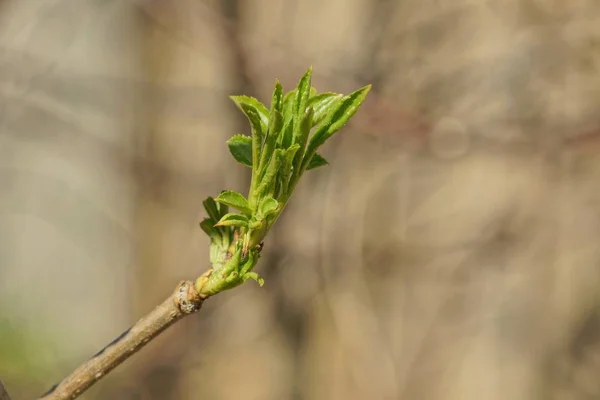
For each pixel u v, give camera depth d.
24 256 2.46
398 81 1.72
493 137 1.52
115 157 2.03
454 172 1.92
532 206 1.83
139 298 2.15
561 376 1.87
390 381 1.84
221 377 1.85
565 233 1.83
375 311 1.87
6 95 1.77
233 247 0.68
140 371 1.77
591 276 1.85
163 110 2.01
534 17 1.73
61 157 2.14
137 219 2.13
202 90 1.86
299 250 1.69
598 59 1.67
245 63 1.58
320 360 1.76
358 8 1.80
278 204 0.67
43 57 1.87
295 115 0.67
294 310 1.69
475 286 1.93
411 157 1.83
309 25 1.84
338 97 0.67
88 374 0.69
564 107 1.68
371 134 1.60
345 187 1.81
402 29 1.77
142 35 2.03
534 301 1.90
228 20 1.62
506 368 1.92
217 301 1.73
